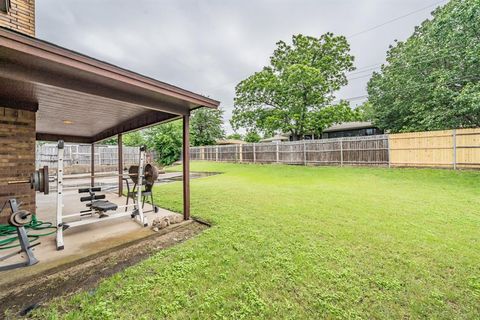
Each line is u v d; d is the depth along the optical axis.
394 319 1.56
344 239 2.91
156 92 2.96
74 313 1.63
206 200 5.34
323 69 14.23
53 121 5.10
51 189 8.07
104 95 2.67
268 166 13.34
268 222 3.63
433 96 9.31
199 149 20.45
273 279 2.02
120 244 2.84
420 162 8.88
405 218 3.76
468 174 7.27
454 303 1.72
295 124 14.84
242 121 16.62
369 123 18.06
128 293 1.83
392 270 2.16
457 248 2.61
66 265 2.32
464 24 8.28
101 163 15.15
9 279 2.03
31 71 2.13
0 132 3.54
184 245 2.79
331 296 1.79
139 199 3.79
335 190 6.43
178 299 1.76
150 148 21.42
